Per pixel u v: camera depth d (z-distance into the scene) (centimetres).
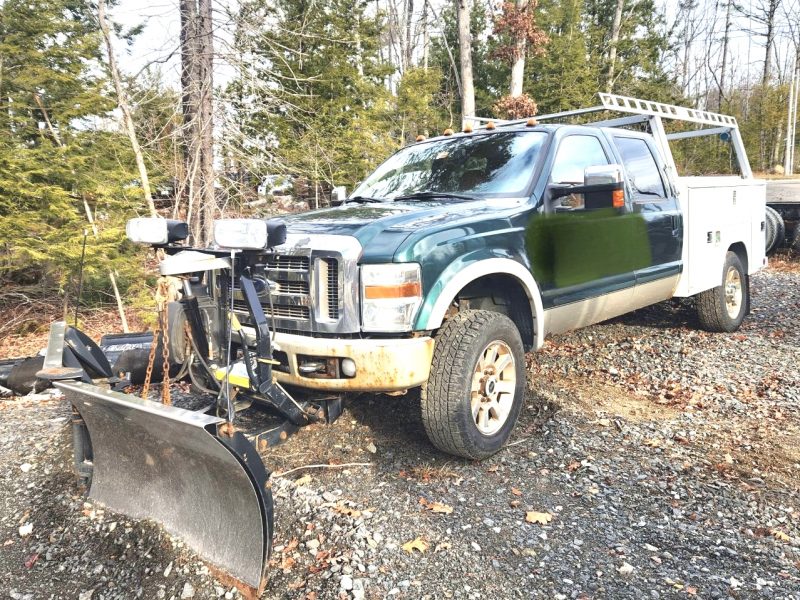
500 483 335
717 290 597
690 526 292
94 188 953
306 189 1404
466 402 333
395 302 315
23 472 373
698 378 497
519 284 389
